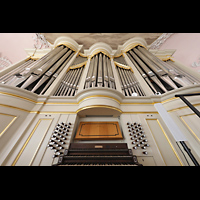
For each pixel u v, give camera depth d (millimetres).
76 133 1795
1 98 1624
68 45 4121
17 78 2127
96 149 1419
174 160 1356
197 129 1407
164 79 2348
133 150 1501
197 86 1652
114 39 4777
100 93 1896
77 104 2066
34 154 1392
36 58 3689
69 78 2852
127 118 1872
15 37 4488
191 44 4266
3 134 1426
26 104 1845
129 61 3537
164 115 1380
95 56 3842
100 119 2113
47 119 1820
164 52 4004
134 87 2477
